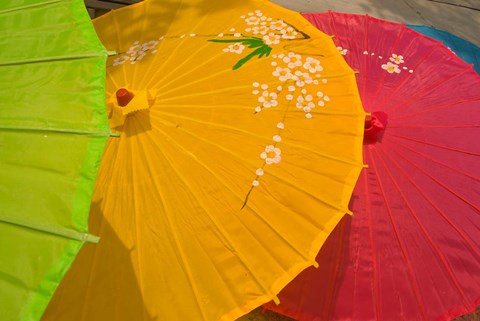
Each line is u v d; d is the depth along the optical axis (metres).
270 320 2.70
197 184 1.84
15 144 1.14
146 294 1.71
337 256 2.07
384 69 2.65
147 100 1.99
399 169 2.17
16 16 1.41
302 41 2.34
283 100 2.05
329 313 2.03
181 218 1.79
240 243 1.75
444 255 2.05
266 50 2.27
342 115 2.04
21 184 1.09
